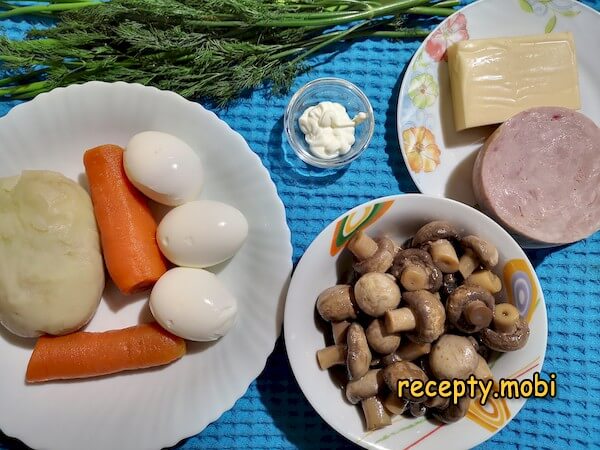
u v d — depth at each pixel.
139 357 0.30
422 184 0.34
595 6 0.36
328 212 0.34
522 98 0.33
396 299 0.28
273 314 0.31
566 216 0.32
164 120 0.31
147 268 0.30
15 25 0.33
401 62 0.35
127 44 0.31
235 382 0.31
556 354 0.34
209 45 0.31
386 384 0.29
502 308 0.29
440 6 0.34
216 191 0.32
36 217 0.29
